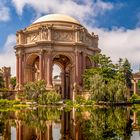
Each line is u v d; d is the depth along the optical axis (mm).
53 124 34188
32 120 39438
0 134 26219
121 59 102750
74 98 90000
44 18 103688
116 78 82750
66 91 113625
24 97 84062
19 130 28734
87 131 27484
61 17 103312
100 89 73000
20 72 101812
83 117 42750
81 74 97875
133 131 27266
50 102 77562
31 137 24562
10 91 95625
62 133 26656
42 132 27391
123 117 41781
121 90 72750
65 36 98812
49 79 94625
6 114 50406
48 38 96500
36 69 112188
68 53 98625
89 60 106875
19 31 102750
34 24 103750
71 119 40000
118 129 28719
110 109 60875
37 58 106688
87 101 77062
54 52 97438
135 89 124125
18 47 102188
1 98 92438
